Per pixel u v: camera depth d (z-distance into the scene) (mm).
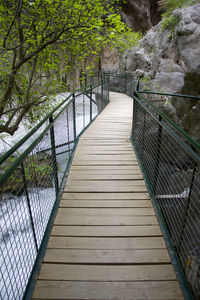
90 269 1688
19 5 4734
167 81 7734
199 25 6359
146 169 3191
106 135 4988
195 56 6176
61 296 1479
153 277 1625
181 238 1742
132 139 4590
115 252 1851
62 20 5410
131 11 15164
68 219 2266
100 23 5027
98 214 2346
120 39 5840
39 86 6805
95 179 3070
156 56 8914
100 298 1471
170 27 7824
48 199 2289
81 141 4609
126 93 12742
